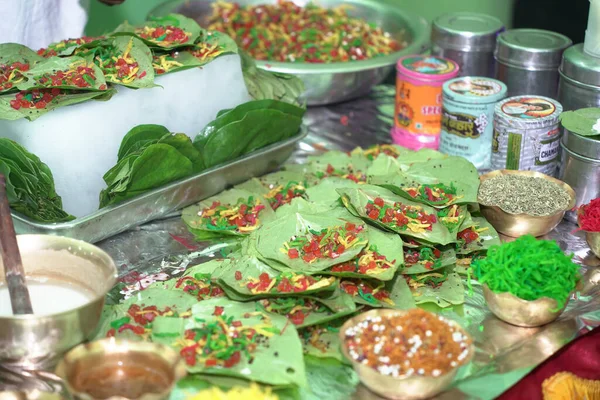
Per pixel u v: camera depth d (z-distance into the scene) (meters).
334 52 1.46
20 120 1.07
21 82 1.10
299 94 1.31
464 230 1.12
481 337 1.00
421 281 1.06
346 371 0.96
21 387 0.93
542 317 1.00
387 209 1.08
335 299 1.00
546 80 1.29
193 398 0.88
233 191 1.19
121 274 1.07
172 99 1.16
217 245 1.12
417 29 1.50
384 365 0.91
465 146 1.25
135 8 1.89
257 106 1.18
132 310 1.00
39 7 1.30
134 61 1.14
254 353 0.95
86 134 1.09
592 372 1.07
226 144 1.16
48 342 0.92
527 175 1.18
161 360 0.90
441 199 1.11
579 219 1.11
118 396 0.89
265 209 1.15
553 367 1.04
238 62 1.21
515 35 1.33
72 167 1.09
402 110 1.32
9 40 1.29
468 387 0.94
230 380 0.94
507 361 0.97
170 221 1.16
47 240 0.99
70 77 1.10
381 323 0.94
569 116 1.16
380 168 1.20
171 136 1.10
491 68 1.39
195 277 1.05
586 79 1.20
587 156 1.15
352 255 1.02
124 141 1.10
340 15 1.57
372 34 1.53
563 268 1.00
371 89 1.49
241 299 1.00
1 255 0.97
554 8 1.93
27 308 0.93
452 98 1.24
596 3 1.19
